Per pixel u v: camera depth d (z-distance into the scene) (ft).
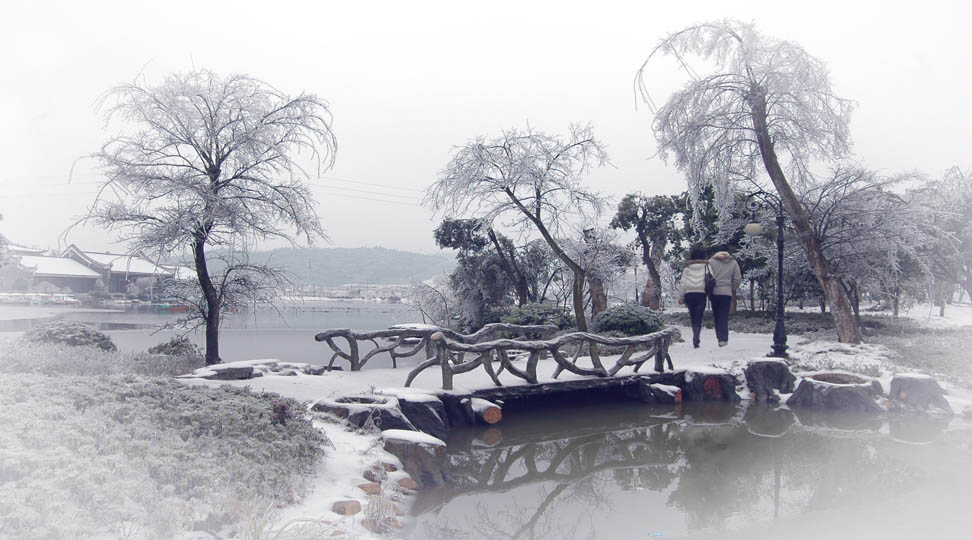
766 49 54.90
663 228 109.60
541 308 79.61
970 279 71.61
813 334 67.97
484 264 109.60
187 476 14.97
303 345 78.84
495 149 74.28
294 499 15.90
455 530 17.99
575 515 19.56
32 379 21.75
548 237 71.36
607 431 33.32
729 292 40.01
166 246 44.19
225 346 75.61
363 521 15.61
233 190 46.42
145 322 114.21
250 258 50.60
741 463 25.58
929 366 44.37
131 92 44.37
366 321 146.61
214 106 46.26
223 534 13.00
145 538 11.74
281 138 47.29
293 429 20.67
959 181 70.23
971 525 16.52
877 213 60.18
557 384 37.91
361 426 24.95
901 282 70.03
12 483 12.50
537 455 28.35
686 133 59.36
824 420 34.60
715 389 41.86
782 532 16.62
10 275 197.06
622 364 41.29
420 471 22.27
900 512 17.70
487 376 40.06
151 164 44.78
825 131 56.80
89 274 245.04
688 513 19.35
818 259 56.44
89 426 16.61
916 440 28.50
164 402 20.68
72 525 11.36
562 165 73.15
